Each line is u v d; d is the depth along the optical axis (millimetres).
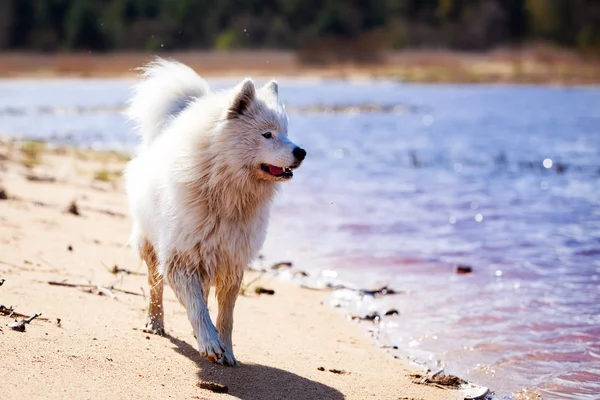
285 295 8492
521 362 6641
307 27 97438
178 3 92375
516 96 46312
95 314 6465
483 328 7527
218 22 97625
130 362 5391
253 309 7738
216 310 7402
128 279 7926
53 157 18078
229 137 5766
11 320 5785
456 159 20719
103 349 5527
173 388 5062
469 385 6023
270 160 5777
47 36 91562
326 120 33062
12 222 9688
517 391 6020
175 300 7453
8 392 4484
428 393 5770
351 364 6309
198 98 6453
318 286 8977
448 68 69875
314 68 72250
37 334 5531
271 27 94125
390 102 41844
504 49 85188
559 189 15852
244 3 100562
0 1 94000
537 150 22344
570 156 20938
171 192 5809
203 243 5750
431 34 89625
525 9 94750
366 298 8531
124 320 6477
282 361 6137
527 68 67750
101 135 26469
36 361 5004
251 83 5816
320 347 6695
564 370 6457
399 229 12156
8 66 73625
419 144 24469
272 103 6086
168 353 5801
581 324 7621
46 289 6938
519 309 8117
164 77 6723
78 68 71625
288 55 81750
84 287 7273
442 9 96938
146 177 6156
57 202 11609
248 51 86438
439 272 9633
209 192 5742
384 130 28906
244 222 5910
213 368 5652
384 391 5707
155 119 6645
